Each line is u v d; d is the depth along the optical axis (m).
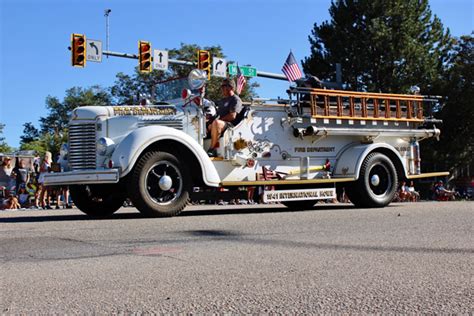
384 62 31.73
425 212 8.19
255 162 9.23
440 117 33.31
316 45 35.66
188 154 8.22
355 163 9.94
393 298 2.76
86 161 7.98
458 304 2.65
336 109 10.04
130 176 7.56
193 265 3.68
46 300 2.77
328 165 10.04
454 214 7.68
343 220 6.84
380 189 10.30
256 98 9.30
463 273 3.38
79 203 8.75
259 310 2.54
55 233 5.64
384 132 10.57
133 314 2.49
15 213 10.52
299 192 9.44
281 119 9.57
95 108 8.08
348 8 33.44
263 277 3.27
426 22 33.59
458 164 33.75
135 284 3.11
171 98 9.38
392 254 4.07
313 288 2.98
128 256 4.07
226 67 23.59
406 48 31.30
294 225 6.23
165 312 2.52
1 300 2.79
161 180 7.66
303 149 9.83
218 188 8.88
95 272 3.47
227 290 2.94
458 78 32.84
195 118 8.70
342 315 2.46
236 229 5.83
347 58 32.59
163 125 8.41
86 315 2.49
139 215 8.71
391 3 32.34
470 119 33.28
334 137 10.19
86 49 20.38
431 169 33.62
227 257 3.98
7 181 14.58
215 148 8.85
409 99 11.02
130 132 8.05
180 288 3.00
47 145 54.94
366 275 3.32
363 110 10.34
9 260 3.97
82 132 8.04
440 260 3.82
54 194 14.22
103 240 5.00
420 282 3.13
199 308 2.58
